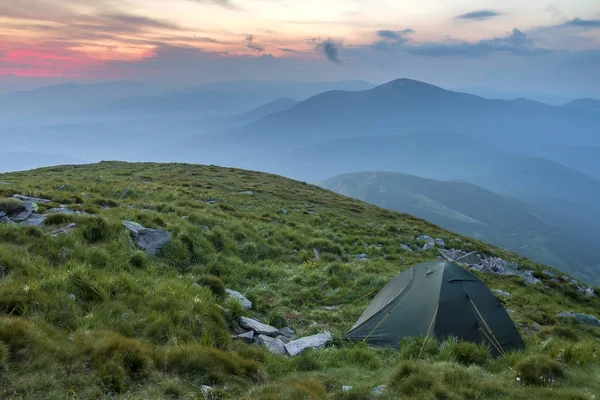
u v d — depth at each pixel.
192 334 10.70
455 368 10.18
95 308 10.43
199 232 20.66
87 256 13.61
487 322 13.88
